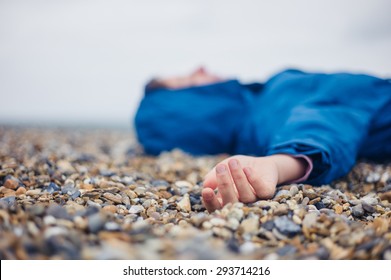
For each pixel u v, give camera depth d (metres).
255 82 3.58
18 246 1.15
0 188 1.88
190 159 3.18
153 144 3.48
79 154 3.20
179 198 1.87
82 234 1.24
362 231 1.35
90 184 1.97
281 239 1.36
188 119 3.43
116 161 2.90
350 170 2.42
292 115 2.41
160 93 3.66
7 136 4.69
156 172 2.61
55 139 4.71
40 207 1.37
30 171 2.21
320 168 2.07
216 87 3.50
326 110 2.38
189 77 3.90
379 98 2.60
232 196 1.59
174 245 1.20
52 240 1.16
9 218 1.30
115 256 1.13
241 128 3.29
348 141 2.24
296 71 3.24
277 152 2.03
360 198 1.99
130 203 1.75
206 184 1.76
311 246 1.31
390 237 1.37
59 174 2.19
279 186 1.98
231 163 1.62
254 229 1.37
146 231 1.29
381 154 2.74
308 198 1.71
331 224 1.39
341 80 2.62
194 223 1.41
